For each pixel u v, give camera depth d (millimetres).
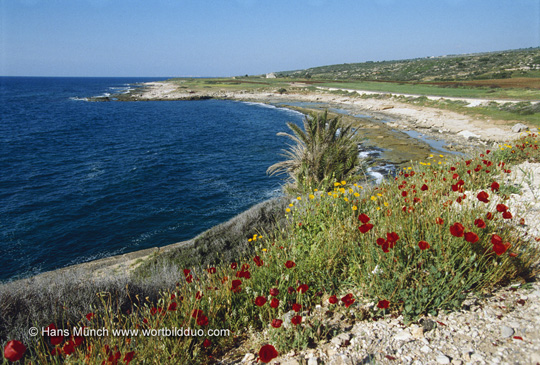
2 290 4004
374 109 51531
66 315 3678
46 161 25125
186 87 113312
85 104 76312
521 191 4969
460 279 2537
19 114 54594
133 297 4355
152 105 74688
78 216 15234
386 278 2789
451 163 7008
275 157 27172
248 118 51344
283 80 129250
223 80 146000
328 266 3311
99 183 19969
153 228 14102
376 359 2150
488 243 2785
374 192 5066
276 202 9078
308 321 2645
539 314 2225
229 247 7297
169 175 21812
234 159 26484
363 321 2633
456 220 3158
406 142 28891
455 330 2264
